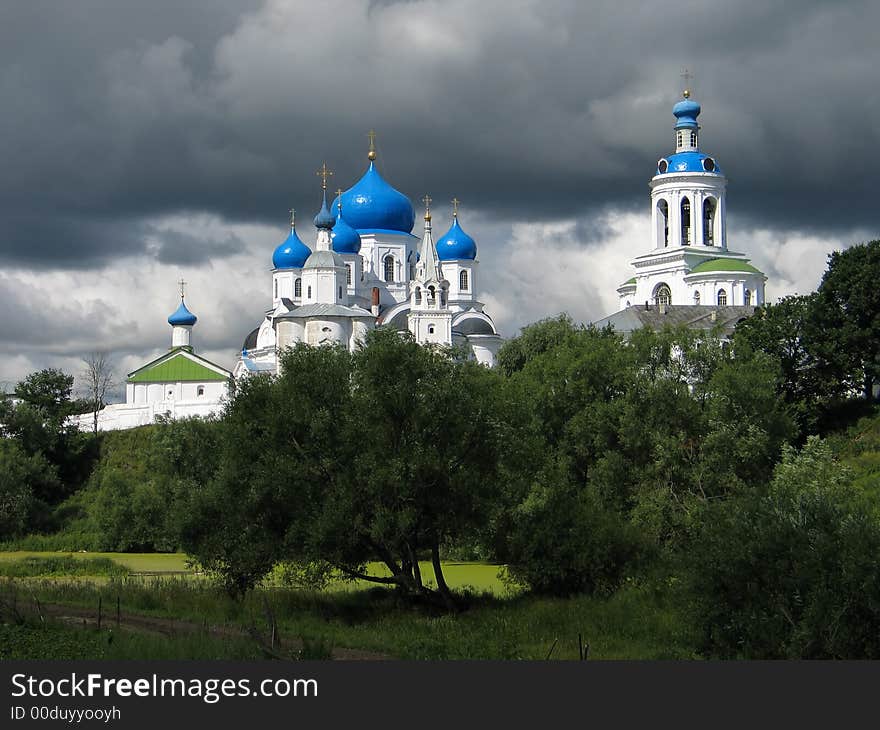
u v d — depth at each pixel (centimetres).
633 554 5722
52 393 13775
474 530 5650
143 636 4562
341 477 5494
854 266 10250
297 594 6069
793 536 4109
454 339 15875
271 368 16375
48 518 11825
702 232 16988
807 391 10275
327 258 15925
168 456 10175
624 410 7606
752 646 4069
